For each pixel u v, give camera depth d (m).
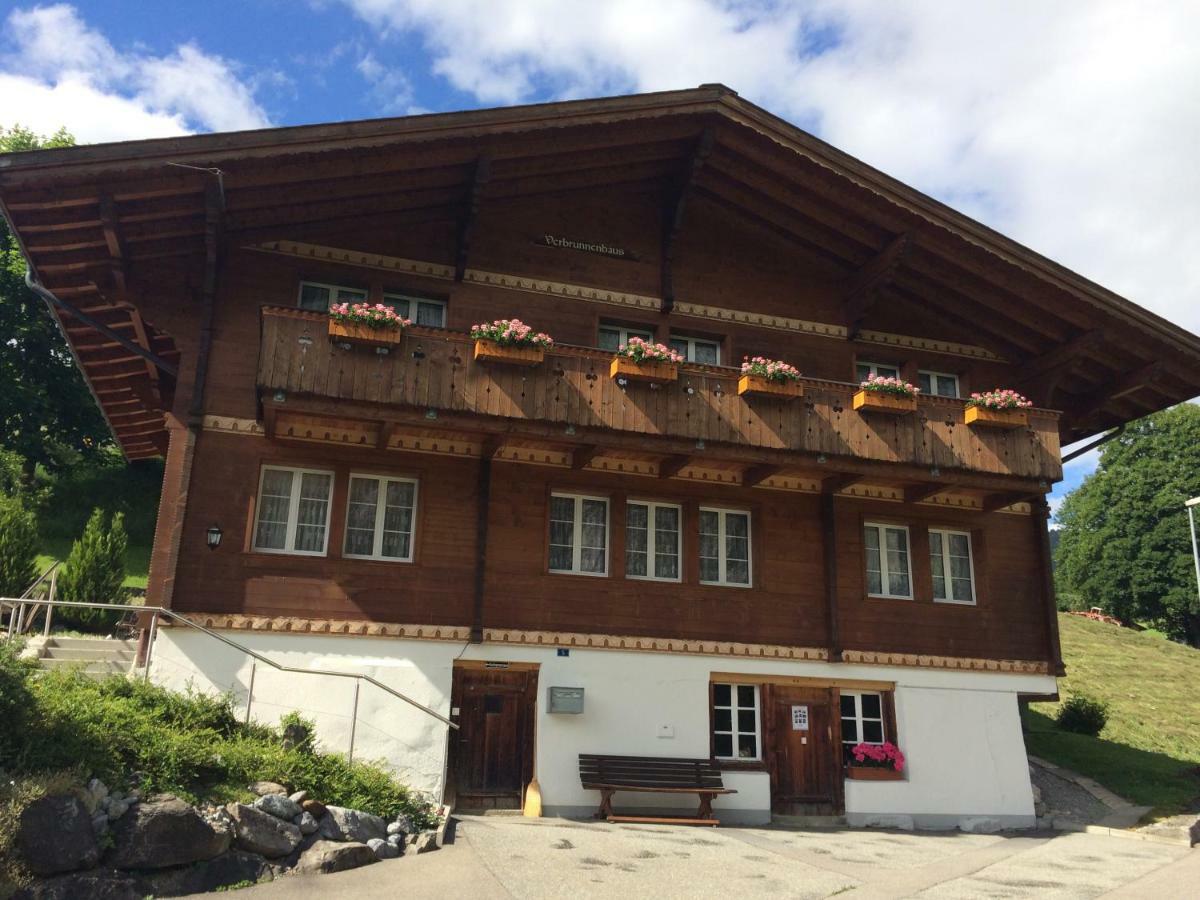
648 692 15.20
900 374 18.56
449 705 14.23
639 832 12.79
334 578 14.27
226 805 8.95
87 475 36.19
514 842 11.05
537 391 14.46
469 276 16.14
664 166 17.22
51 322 34.22
